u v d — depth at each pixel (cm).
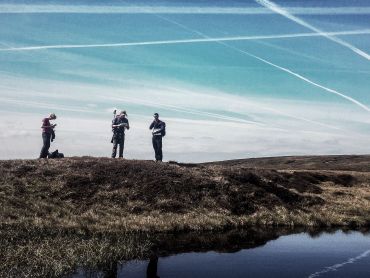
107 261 1783
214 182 3291
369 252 2108
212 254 1994
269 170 4225
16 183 2852
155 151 3584
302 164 11238
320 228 2973
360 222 3209
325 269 1733
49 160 3328
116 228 2498
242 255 1984
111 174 3162
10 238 2072
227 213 2978
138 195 2961
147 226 2572
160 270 1672
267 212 3111
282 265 1792
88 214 2630
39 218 2459
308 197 3578
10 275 1487
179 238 2380
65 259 1708
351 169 9525
